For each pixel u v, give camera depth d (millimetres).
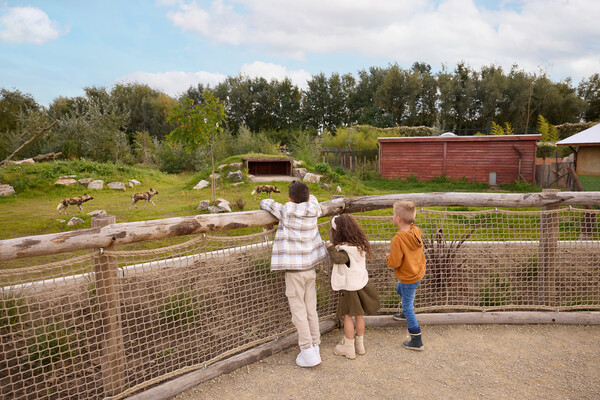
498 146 19844
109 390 2711
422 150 20984
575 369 3170
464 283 4641
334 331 3977
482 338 3758
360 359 3387
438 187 18734
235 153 26688
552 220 4203
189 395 2889
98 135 24281
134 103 47844
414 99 51031
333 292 3990
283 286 4031
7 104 32531
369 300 3395
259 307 4191
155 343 3535
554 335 3803
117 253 2666
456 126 51000
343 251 3309
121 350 2779
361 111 56406
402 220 3418
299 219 3260
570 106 46875
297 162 17438
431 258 4609
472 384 2973
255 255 3965
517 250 5180
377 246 5129
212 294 4184
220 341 3596
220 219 3188
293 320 3291
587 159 13789
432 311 4297
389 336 3828
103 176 15492
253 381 3061
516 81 47375
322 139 29719
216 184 14586
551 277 4242
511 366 3234
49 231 7949
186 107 11938
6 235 7555
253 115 54750
